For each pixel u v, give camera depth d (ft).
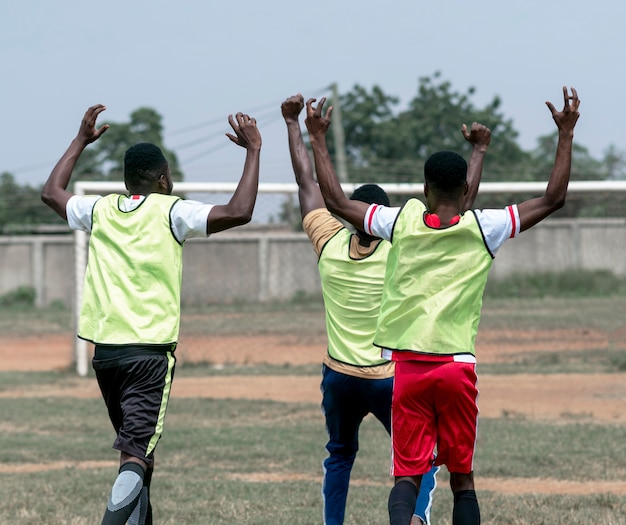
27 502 90.84
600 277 423.23
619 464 110.42
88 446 125.80
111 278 61.00
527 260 450.71
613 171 414.00
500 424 137.69
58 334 312.09
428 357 57.82
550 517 82.58
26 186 561.43
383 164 544.21
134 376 59.93
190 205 61.72
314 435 131.64
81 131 68.08
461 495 60.29
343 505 71.67
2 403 163.32
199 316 349.61
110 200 63.46
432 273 58.65
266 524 81.20
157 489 96.68
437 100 617.62
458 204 59.77
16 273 456.04
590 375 191.52
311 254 423.23
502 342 256.52
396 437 59.52
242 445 124.06
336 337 69.72
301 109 75.31
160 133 565.53
